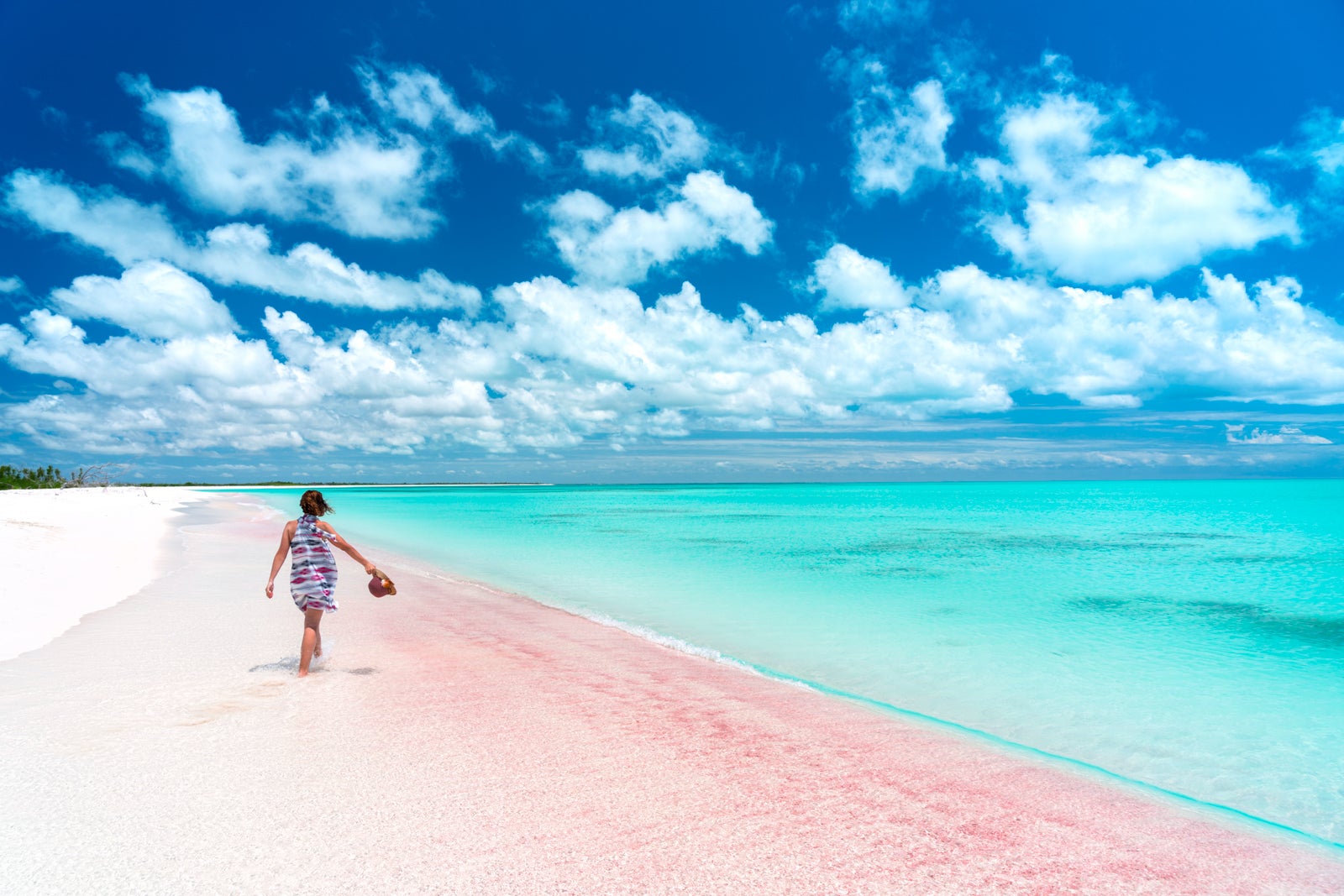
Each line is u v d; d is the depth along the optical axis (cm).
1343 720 679
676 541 2736
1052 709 709
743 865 363
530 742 541
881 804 451
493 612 1160
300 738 532
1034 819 439
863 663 884
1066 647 986
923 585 1566
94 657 764
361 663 784
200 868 339
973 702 730
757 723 613
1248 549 2430
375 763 486
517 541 2727
